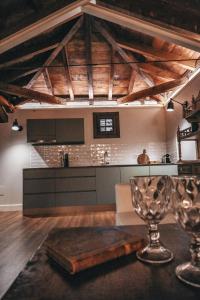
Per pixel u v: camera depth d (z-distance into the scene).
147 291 0.47
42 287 0.49
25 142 6.21
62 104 6.20
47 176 4.93
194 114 3.79
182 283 0.50
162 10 2.67
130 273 0.55
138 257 0.63
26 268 0.59
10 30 2.74
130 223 1.71
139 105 6.43
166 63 4.75
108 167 5.06
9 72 4.79
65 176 4.96
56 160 6.22
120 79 5.72
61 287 0.49
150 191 0.70
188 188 0.58
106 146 6.36
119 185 1.95
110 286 0.49
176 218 0.60
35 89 6.04
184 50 4.12
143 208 0.70
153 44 4.16
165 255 0.64
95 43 4.42
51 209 4.89
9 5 2.63
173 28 2.74
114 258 0.62
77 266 0.55
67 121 6.06
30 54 4.13
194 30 2.71
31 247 2.80
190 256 0.65
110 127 6.43
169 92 5.92
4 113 5.39
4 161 6.13
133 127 6.46
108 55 4.80
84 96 6.43
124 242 0.65
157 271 0.56
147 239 0.76
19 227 3.87
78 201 4.95
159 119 6.49
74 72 5.39
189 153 4.96
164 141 6.44
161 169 5.09
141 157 6.13
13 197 6.04
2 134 6.19
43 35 3.94
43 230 3.62
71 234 0.75
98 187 5.00
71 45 4.45
